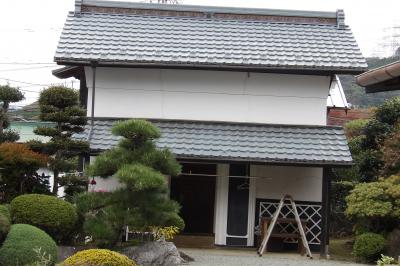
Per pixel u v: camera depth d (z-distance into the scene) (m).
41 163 12.12
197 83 15.35
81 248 11.05
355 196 13.93
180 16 16.45
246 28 16.08
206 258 12.85
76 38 15.10
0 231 9.14
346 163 13.68
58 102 12.18
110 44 15.01
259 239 14.48
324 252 13.74
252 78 15.27
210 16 16.42
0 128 13.48
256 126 14.92
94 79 14.80
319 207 14.91
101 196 10.75
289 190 14.98
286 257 13.53
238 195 14.97
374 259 13.03
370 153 16.72
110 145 13.88
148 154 10.81
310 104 15.29
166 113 15.30
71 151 12.64
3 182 12.21
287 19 16.50
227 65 14.49
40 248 8.81
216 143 14.15
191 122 14.95
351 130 19.97
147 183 10.00
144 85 15.34
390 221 13.77
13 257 9.02
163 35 15.56
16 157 11.99
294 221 14.11
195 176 15.51
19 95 13.54
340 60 14.77
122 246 11.20
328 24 16.47
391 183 13.86
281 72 14.85
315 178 15.00
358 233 14.15
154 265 10.89
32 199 11.05
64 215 11.08
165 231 12.52
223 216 14.91
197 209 15.57
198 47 15.12
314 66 14.49
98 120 14.92
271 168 15.05
